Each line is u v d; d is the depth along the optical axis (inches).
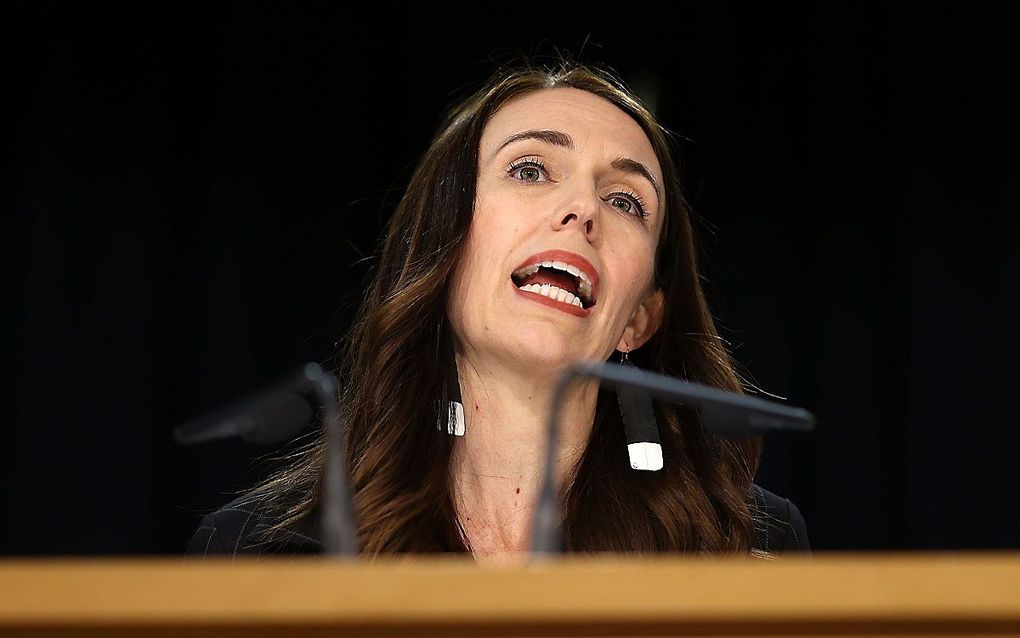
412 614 89.2
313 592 89.7
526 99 233.1
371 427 218.5
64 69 428.5
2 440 415.2
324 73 440.1
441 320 221.6
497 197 219.8
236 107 434.3
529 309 209.8
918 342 432.1
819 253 442.6
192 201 431.2
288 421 133.1
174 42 434.6
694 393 135.2
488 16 438.6
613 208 225.9
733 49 445.4
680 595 89.7
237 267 427.2
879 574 90.1
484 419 216.1
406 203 241.3
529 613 89.3
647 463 208.7
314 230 434.0
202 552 217.5
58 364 417.7
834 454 432.8
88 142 427.5
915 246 436.5
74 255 422.3
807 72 446.0
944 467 426.9
